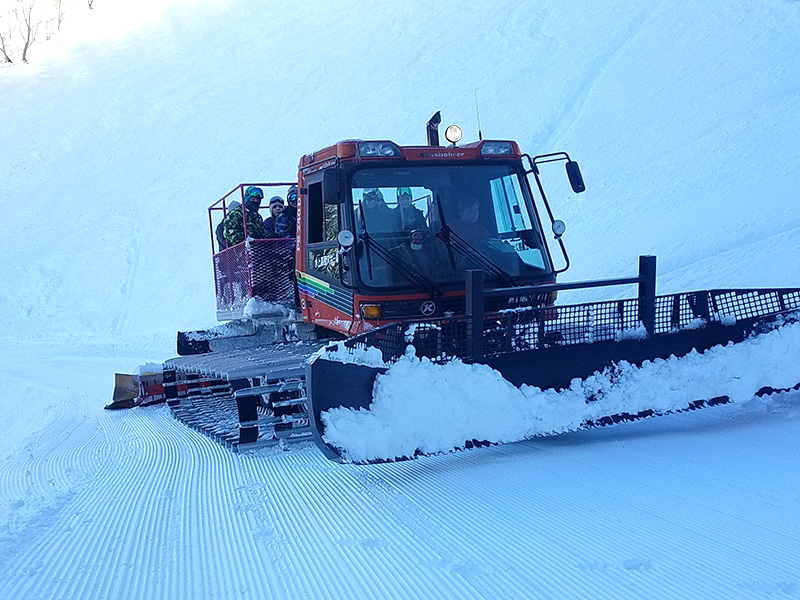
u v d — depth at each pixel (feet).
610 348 17.24
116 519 14.62
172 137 106.93
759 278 34.83
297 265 23.45
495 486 14.44
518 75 92.79
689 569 9.86
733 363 17.54
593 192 59.06
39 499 17.15
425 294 19.44
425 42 116.06
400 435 15.30
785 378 17.51
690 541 10.80
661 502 12.59
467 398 15.94
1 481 20.52
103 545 12.97
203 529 13.47
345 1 151.74
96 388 39.88
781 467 13.98
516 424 16.17
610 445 16.93
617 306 17.42
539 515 12.47
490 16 118.93
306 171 22.39
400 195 19.88
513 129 77.61
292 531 12.87
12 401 41.01
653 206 52.90
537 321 16.88
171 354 50.98
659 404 17.07
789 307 18.22
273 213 27.12
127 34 163.43
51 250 84.94
